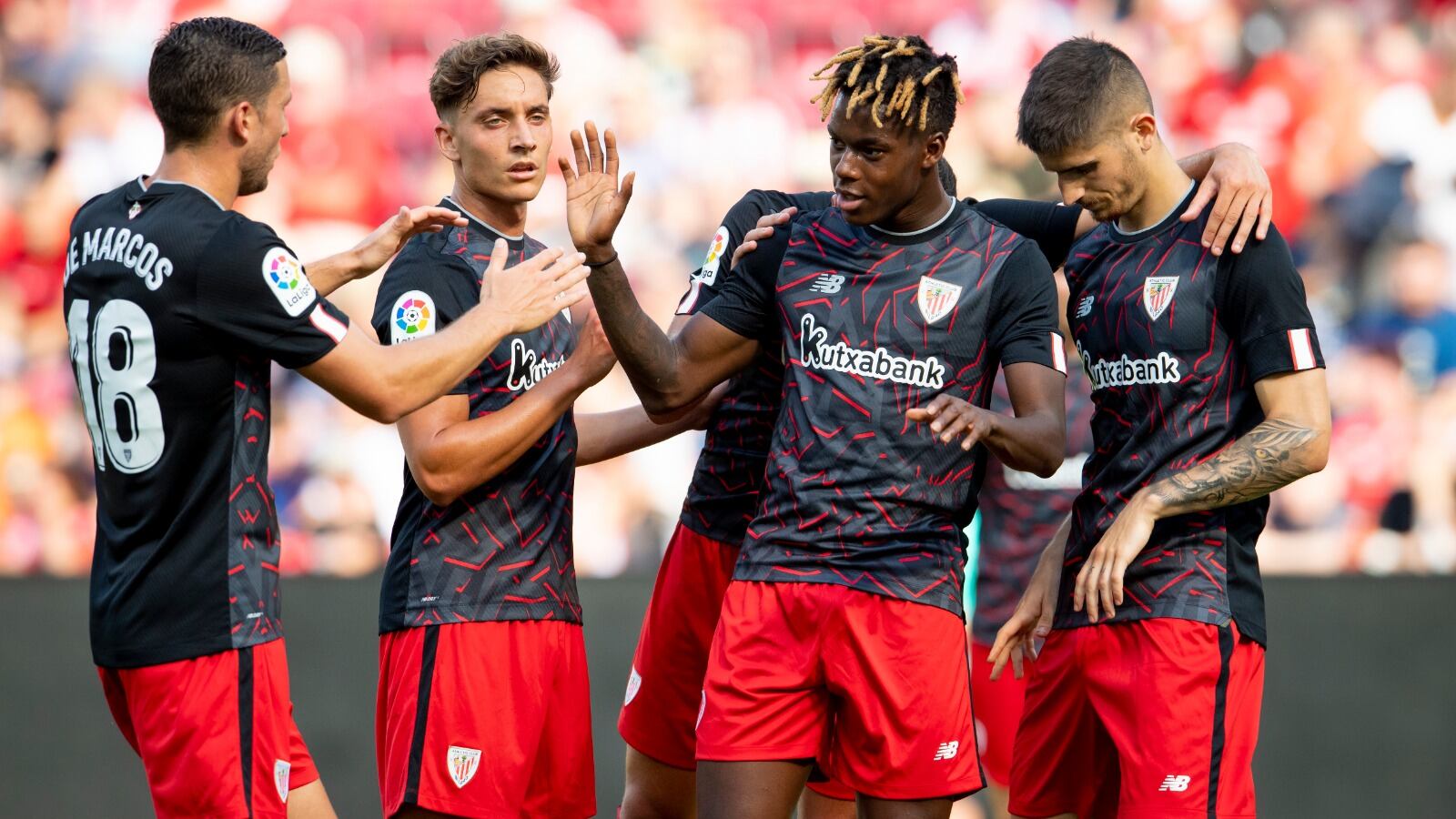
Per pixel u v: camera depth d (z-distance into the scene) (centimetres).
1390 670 2022
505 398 1167
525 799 1193
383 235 1116
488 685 1152
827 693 1073
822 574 1050
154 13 2544
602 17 2612
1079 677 1138
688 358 1132
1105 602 1050
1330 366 2441
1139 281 1107
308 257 2494
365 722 1978
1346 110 2597
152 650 988
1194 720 1078
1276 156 2591
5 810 1931
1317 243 2544
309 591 1988
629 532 2277
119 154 2520
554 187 2520
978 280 1059
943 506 1064
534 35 2594
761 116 2611
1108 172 1084
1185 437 1091
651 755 1328
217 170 1020
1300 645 2028
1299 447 1045
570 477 1224
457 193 1211
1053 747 1162
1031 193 2517
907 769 1048
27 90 2517
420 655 1151
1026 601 1188
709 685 1076
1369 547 2312
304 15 2544
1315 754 2014
